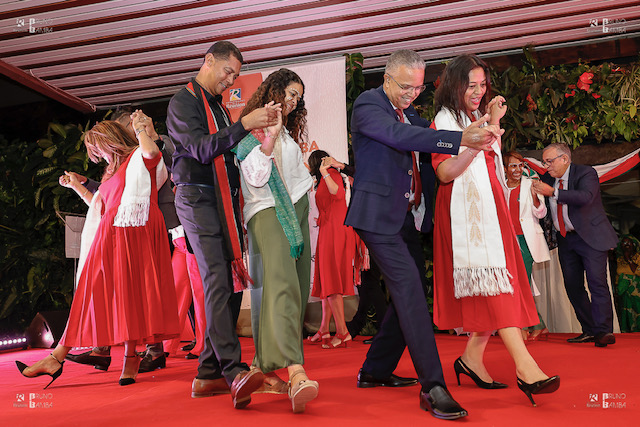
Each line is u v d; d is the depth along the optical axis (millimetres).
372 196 2143
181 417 1998
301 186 2562
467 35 6281
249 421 1896
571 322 5754
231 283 2393
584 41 6379
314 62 6258
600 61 6406
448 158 2166
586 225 4379
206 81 2506
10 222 6570
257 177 2246
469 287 2146
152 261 3023
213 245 2355
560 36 6301
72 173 3902
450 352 3910
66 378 3217
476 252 2152
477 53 6707
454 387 2486
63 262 6812
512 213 4586
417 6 5730
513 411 1986
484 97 2391
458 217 2205
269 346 2115
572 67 6410
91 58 6570
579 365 3146
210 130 2402
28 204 6719
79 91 7305
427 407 1943
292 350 2100
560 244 4633
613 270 6242
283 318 2139
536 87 6156
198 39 6262
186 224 2402
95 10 5574
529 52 6305
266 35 6230
